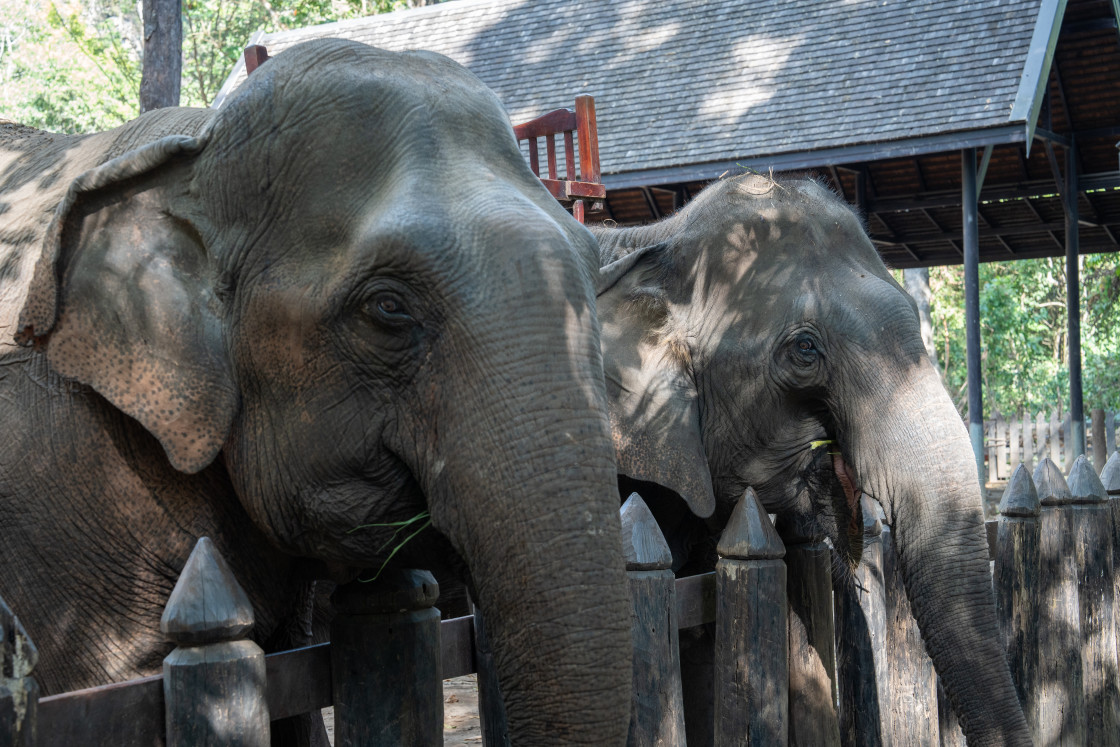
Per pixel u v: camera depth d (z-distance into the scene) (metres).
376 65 2.12
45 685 2.39
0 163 3.03
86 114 32.75
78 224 2.19
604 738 1.70
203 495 2.30
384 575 2.21
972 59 14.09
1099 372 25.28
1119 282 26.28
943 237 17.75
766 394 3.65
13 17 36.75
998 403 26.70
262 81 2.14
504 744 2.38
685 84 16.08
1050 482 4.03
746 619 2.69
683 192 15.94
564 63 17.70
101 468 2.29
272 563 2.41
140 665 2.35
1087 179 15.48
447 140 2.03
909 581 3.29
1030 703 3.77
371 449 1.99
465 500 1.81
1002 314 24.80
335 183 2.03
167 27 9.73
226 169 2.13
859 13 15.92
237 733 1.72
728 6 17.38
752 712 2.68
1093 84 14.65
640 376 3.83
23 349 2.41
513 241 1.88
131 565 2.32
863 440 3.41
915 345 3.48
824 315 3.55
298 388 2.04
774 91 15.14
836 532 3.61
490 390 1.81
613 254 4.38
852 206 3.96
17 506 2.34
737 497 3.78
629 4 18.39
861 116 13.96
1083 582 4.23
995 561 3.80
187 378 2.10
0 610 1.46
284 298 2.03
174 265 2.15
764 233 3.76
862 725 3.42
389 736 2.10
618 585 1.75
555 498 1.75
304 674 2.07
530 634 1.73
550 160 5.56
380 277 1.91
